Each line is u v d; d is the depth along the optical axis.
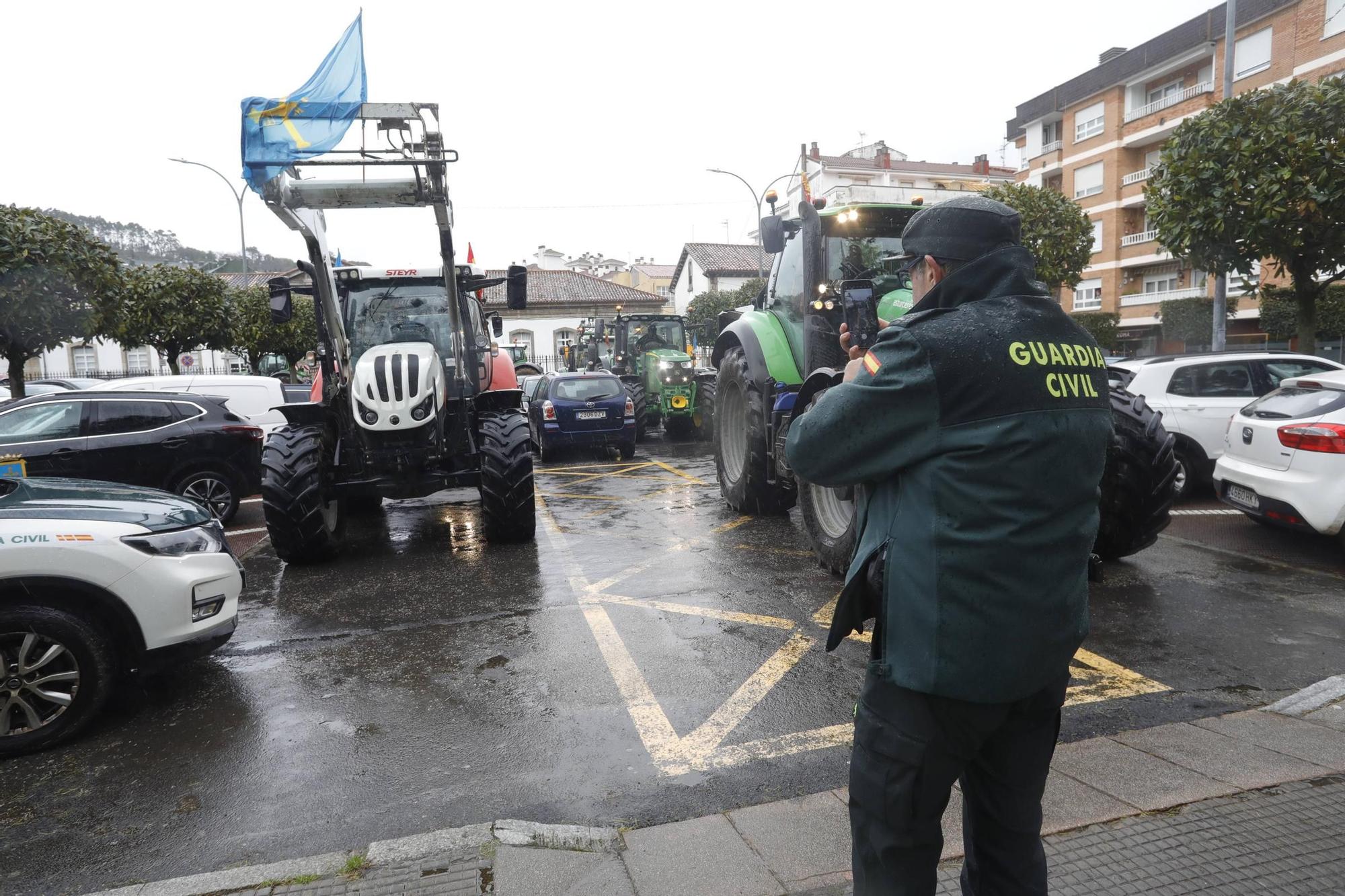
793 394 6.62
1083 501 1.45
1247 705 3.45
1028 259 1.55
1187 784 2.68
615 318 20.41
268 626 4.96
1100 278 32.47
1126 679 3.75
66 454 7.70
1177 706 3.45
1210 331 27.34
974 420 1.38
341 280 7.58
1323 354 22.41
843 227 6.31
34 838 2.75
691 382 16.38
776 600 5.15
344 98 5.66
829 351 6.13
